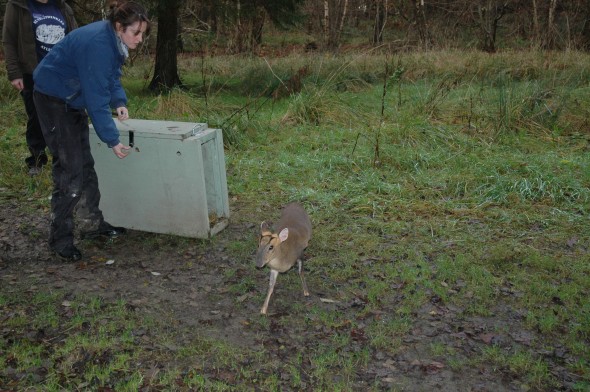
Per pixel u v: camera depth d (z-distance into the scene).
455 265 4.62
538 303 4.12
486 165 6.66
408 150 7.14
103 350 3.55
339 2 22.92
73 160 4.53
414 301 4.11
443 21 21.34
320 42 21.52
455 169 6.65
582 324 3.85
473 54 13.71
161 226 5.11
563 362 3.51
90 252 4.90
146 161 4.92
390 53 15.07
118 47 4.20
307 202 5.91
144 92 12.01
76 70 4.24
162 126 5.00
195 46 20.69
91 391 3.23
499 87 10.13
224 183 5.25
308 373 3.41
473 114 8.49
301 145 7.70
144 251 4.92
